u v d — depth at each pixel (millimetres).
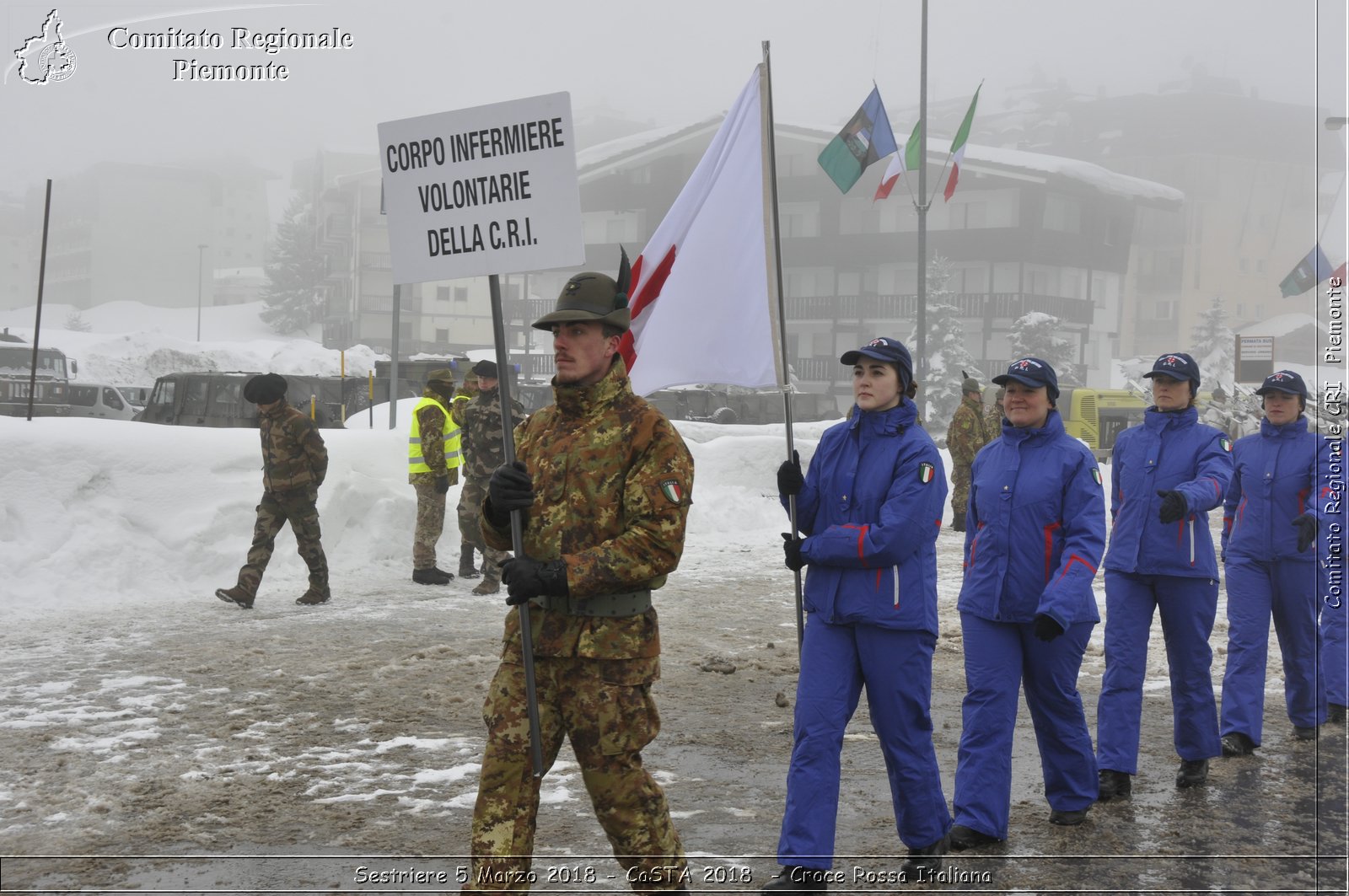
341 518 12664
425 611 10477
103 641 8898
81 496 11125
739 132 5430
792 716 7148
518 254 3850
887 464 4652
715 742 6570
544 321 3676
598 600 3652
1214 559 6047
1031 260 65812
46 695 7281
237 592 10344
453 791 5570
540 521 3725
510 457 3814
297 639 9117
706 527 17594
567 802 5480
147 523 11273
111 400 35906
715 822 5250
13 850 4734
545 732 3686
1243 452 7141
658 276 5484
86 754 6066
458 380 35625
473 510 12141
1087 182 66875
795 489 4832
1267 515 6918
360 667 8156
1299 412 7035
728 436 19875
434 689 7539
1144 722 7219
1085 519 5074
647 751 6379
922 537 4539
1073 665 5230
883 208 67250
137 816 5172
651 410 3738
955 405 58781
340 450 13141
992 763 5059
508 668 3732
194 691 7426
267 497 10508
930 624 4609
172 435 11961
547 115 3801
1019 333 61938
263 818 5152
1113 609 6043
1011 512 5180
